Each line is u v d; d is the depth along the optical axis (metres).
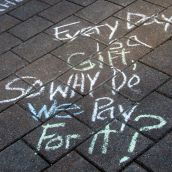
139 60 2.04
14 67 2.12
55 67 2.08
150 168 1.52
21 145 1.69
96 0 2.57
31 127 1.76
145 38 2.18
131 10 2.42
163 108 1.76
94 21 2.38
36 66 2.11
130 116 1.74
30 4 2.66
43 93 1.93
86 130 1.71
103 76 1.97
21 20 2.52
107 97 1.85
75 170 1.55
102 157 1.58
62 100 1.87
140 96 1.83
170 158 1.54
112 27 2.31
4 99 1.92
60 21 2.44
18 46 2.29
